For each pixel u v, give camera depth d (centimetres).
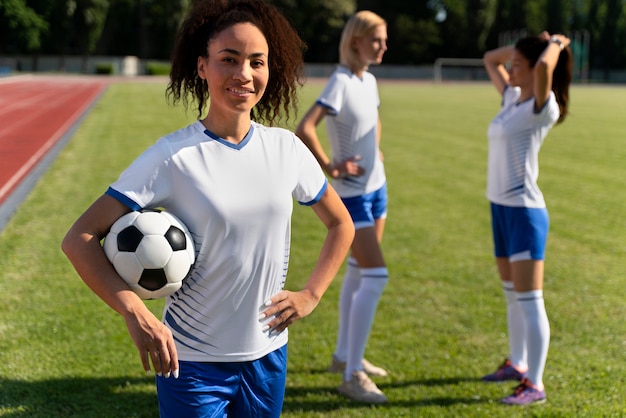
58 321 458
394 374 401
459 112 2514
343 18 5991
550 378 396
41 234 682
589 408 356
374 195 384
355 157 373
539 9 6619
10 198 849
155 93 3059
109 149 1303
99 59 5484
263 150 200
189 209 193
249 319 203
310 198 215
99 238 190
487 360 423
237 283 197
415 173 1156
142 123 1788
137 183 190
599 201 952
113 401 353
